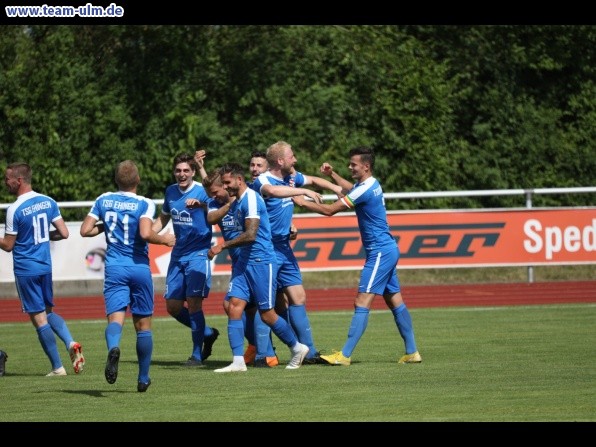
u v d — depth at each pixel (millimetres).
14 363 41875
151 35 90875
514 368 37094
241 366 37656
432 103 92312
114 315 32094
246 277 37688
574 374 35438
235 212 37406
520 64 96125
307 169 87250
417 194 72188
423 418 27719
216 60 91188
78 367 37125
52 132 87062
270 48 91312
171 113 88188
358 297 39125
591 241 73500
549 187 92688
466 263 72812
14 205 36938
